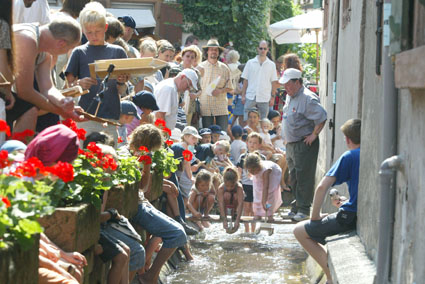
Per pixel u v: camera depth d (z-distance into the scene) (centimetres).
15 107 573
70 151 479
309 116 1128
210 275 880
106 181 575
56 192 509
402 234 479
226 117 1559
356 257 650
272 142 1669
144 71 744
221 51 1722
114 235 654
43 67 607
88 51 793
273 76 1759
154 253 887
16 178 393
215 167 1266
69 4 814
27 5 633
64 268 479
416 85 406
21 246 386
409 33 448
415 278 438
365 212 689
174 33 2055
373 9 688
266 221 1111
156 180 883
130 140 807
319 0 1430
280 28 2280
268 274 885
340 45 1070
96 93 784
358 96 824
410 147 467
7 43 529
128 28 1112
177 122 1266
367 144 690
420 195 431
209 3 2072
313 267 873
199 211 1116
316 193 763
